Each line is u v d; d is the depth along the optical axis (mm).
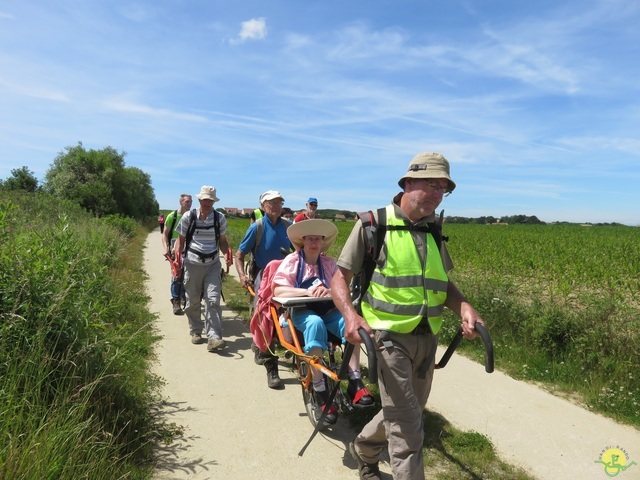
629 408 4777
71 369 3562
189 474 3479
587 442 4188
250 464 3666
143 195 54344
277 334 4699
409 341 2906
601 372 5465
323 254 5000
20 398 3107
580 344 5844
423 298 2895
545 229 49750
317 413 4180
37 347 3398
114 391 3934
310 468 3648
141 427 3920
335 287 2938
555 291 10195
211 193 6645
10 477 2523
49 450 2744
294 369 5844
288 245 6344
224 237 7152
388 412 2875
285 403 4828
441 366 3135
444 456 3898
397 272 2891
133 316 7648
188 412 4508
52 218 14703
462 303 2977
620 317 6008
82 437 3084
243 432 4176
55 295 3658
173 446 3857
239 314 8836
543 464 3828
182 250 6832
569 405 4973
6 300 3506
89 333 3916
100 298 4598
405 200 2990
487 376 5754
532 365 6004
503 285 8070
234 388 5168
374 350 2588
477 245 22219
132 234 26406
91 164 42250
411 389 2867
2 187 26500
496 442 4160
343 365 3131
